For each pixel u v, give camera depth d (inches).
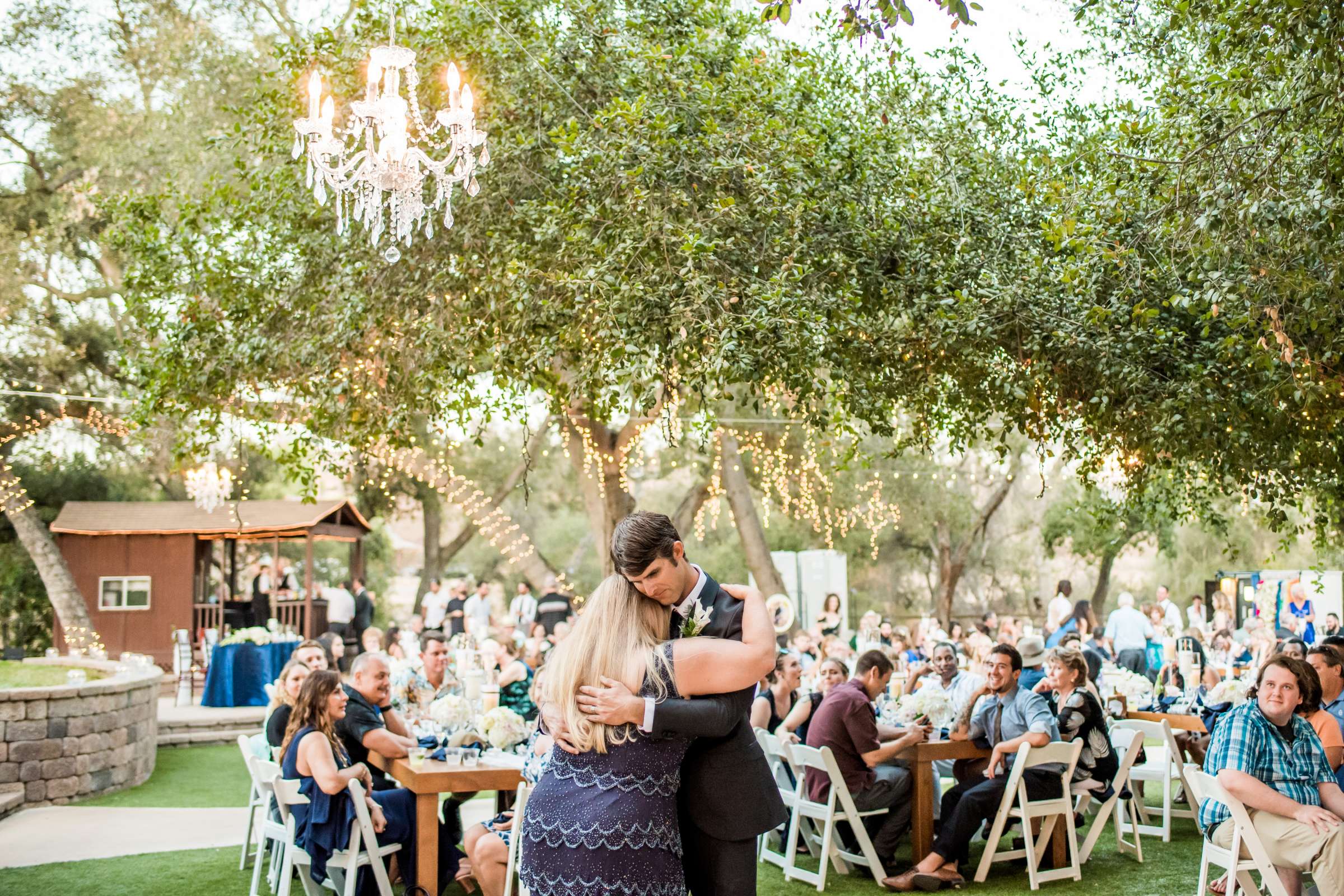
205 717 473.1
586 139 249.9
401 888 218.8
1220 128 205.3
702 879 111.3
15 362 731.4
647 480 1099.9
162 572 678.5
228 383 315.3
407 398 298.5
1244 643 527.8
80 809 317.1
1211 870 234.8
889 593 1045.8
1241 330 222.8
